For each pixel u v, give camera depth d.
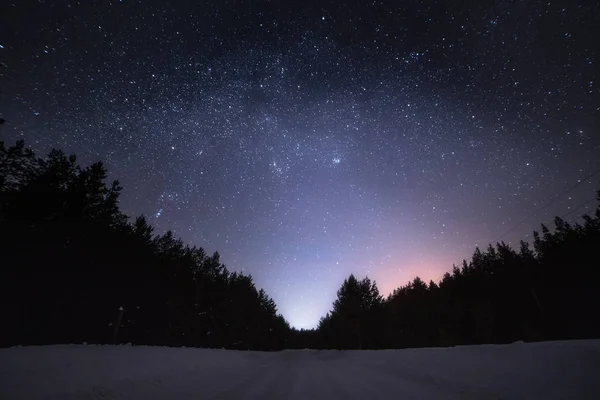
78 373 6.55
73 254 22.70
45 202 20.45
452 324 46.91
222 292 49.12
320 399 6.98
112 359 8.27
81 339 23.11
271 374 11.45
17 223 19.64
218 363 12.91
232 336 48.72
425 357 9.92
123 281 27.94
